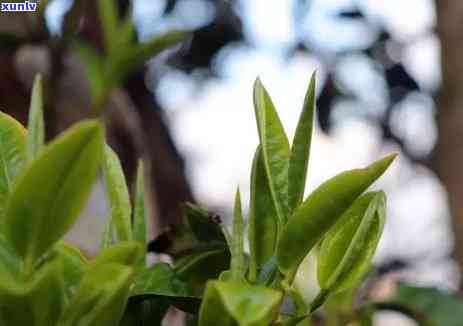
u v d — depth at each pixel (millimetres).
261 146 346
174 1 1662
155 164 1520
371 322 582
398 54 1816
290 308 369
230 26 1829
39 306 295
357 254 349
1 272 289
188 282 428
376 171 325
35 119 325
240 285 290
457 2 1187
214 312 310
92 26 1014
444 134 1179
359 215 354
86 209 875
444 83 1186
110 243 361
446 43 1189
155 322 374
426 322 605
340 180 327
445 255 1760
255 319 280
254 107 348
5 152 341
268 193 354
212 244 447
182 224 451
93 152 285
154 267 392
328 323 563
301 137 344
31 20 765
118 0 1054
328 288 347
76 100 938
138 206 378
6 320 295
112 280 299
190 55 1843
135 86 1543
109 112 1104
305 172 344
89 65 749
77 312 299
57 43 752
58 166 285
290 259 337
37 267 302
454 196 1156
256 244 351
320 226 333
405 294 618
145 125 1547
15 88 958
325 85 1790
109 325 305
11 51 940
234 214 341
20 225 292
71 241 857
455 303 620
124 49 737
